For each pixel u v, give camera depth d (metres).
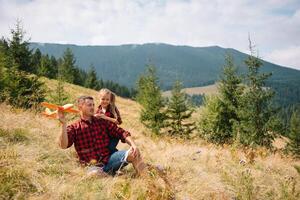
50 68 65.56
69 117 13.76
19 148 6.58
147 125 27.64
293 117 35.34
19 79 22.22
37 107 13.50
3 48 24.17
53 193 5.04
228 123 22.89
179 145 11.38
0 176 5.06
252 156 9.38
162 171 6.23
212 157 9.11
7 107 12.12
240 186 6.47
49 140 8.03
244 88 23.22
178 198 5.61
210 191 6.01
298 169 8.58
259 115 20.33
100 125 6.68
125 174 6.43
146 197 5.32
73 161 6.79
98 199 5.09
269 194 6.66
